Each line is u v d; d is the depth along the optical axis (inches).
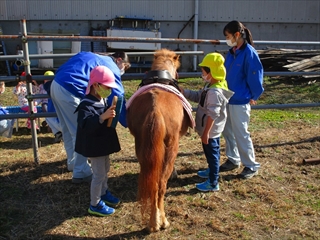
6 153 204.2
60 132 219.0
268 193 156.9
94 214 140.1
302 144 216.5
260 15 513.0
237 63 157.5
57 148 212.7
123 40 176.2
